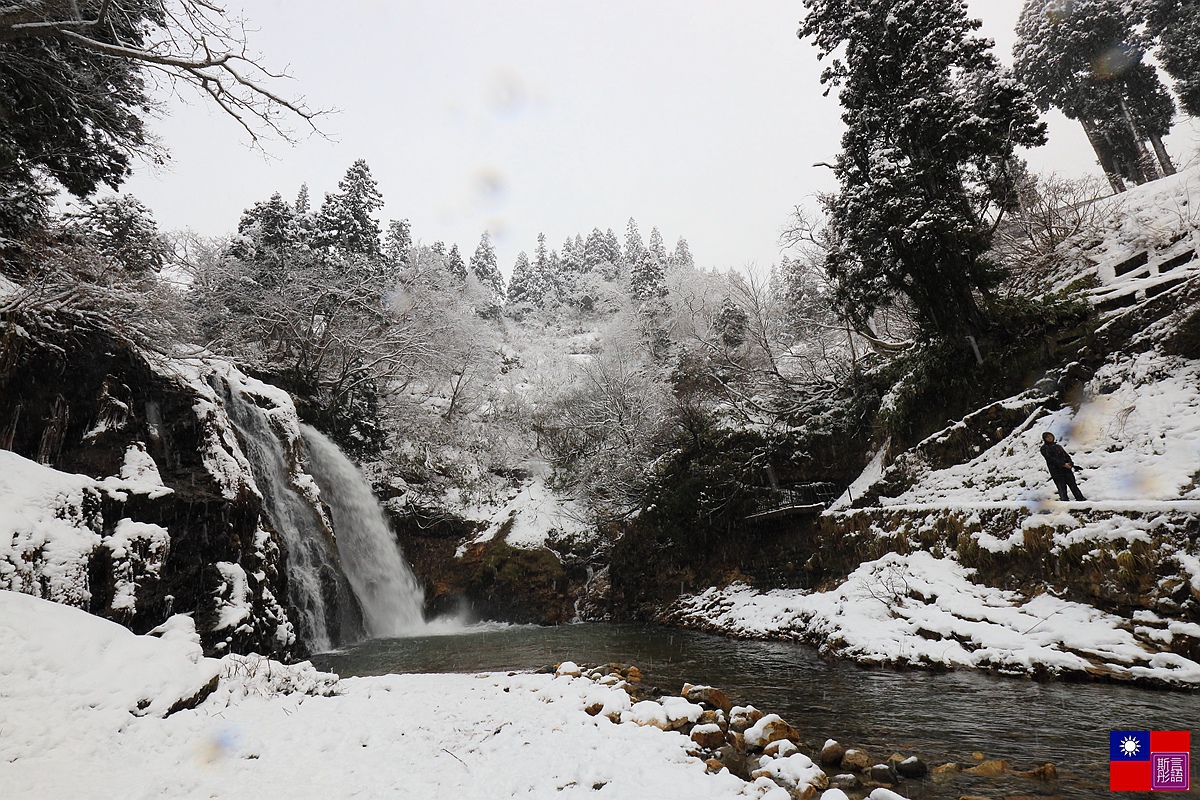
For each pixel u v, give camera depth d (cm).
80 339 1276
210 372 1772
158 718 547
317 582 1828
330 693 827
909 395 1800
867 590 1265
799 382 2473
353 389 2977
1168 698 661
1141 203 2006
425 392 3634
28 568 759
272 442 1914
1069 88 3300
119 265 1359
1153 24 2962
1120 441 1141
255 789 430
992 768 489
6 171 1412
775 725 607
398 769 477
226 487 1416
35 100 1327
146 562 1015
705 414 2527
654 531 2359
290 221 3416
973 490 1396
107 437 1249
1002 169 1762
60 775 419
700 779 443
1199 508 794
